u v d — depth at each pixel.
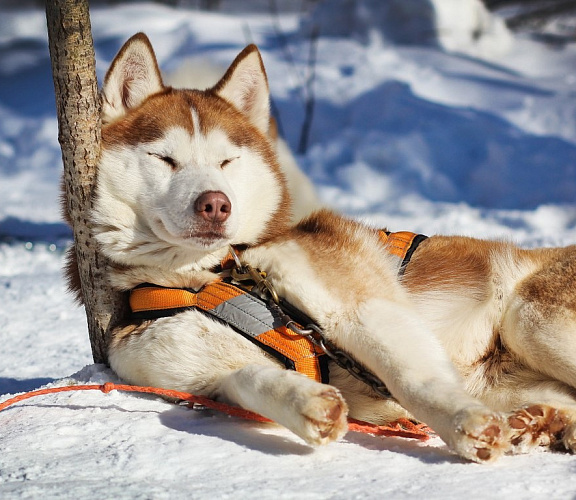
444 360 2.86
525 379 3.26
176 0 24.75
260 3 26.39
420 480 2.33
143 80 3.39
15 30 22.33
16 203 11.40
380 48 17.50
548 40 19.48
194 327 3.02
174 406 3.02
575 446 2.70
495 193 12.03
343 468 2.45
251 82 3.61
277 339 3.00
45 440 2.67
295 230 3.43
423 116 13.55
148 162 3.19
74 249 3.53
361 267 3.17
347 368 2.99
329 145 13.56
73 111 3.21
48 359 4.34
